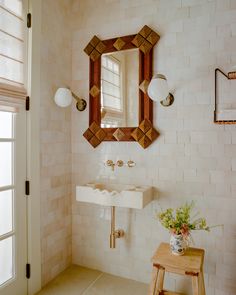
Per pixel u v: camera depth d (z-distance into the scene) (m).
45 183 2.15
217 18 1.93
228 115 1.88
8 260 1.87
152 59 2.12
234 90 1.87
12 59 1.84
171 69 2.07
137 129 2.15
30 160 1.99
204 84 1.97
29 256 2.00
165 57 2.09
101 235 2.38
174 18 2.06
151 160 2.16
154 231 2.16
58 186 2.31
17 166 1.91
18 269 1.92
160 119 2.12
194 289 1.55
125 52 2.22
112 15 2.29
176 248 1.71
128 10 2.23
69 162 2.46
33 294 2.02
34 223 2.03
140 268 2.22
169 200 2.10
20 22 1.92
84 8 2.41
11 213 1.89
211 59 1.95
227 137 1.91
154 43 2.11
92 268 2.42
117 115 2.25
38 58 2.04
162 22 2.10
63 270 2.38
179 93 2.05
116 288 2.12
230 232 1.91
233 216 1.90
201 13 1.97
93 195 2.05
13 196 1.89
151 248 2.17
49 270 2.21
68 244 2.46
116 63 2.26
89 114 2.37
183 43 2.03
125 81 2.22
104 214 2.36
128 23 2.22
